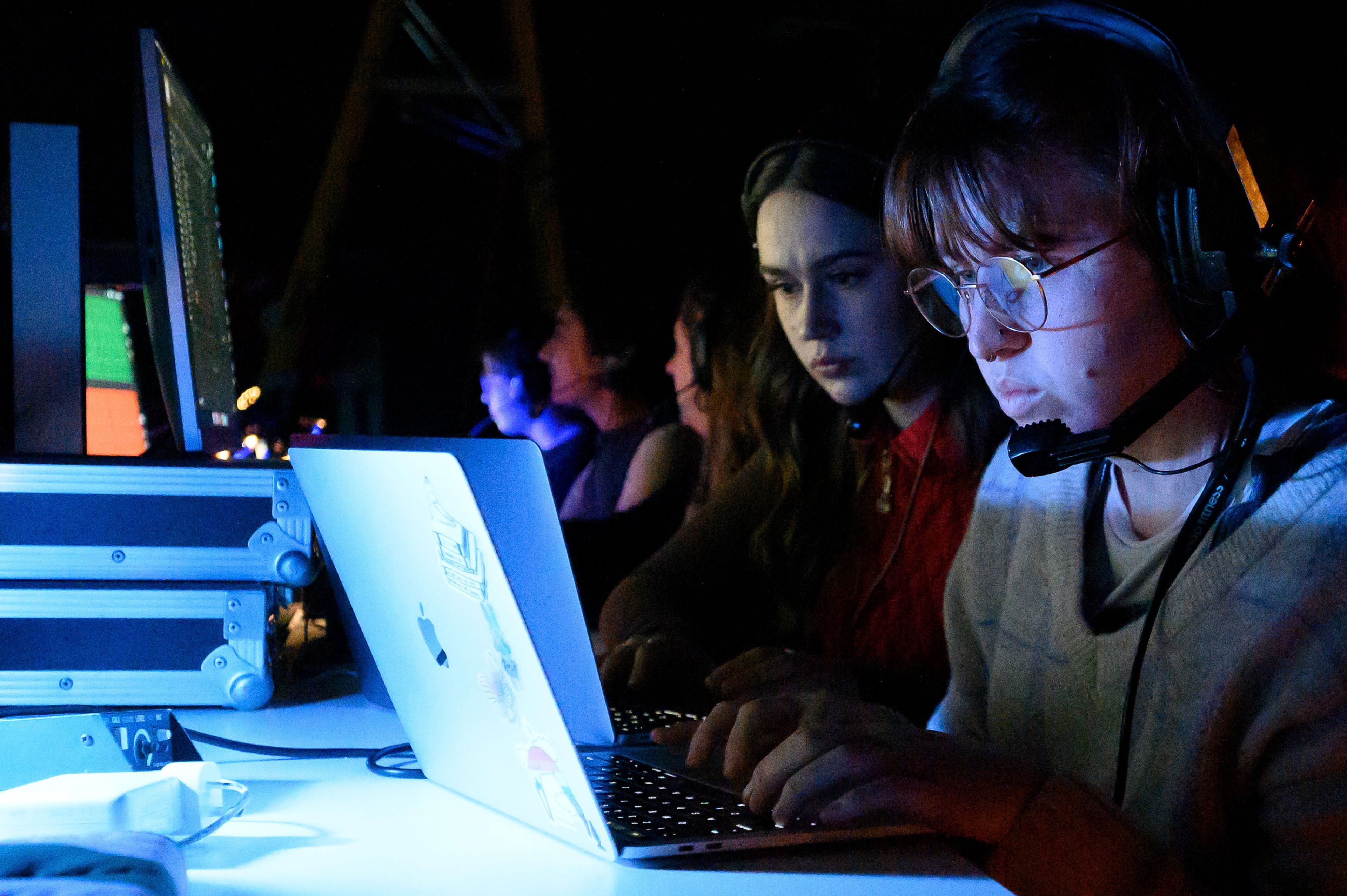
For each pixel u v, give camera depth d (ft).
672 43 10.17
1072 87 3.23
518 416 10.14
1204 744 3.04
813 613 6.96
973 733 4.62
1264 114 2.99
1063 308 3.31
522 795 2.27
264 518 3.74
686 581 7.07
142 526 3.70
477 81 11.59
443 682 2.34
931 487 6.45
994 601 4.45
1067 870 2.36
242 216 11.78
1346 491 2.92
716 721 2.87
